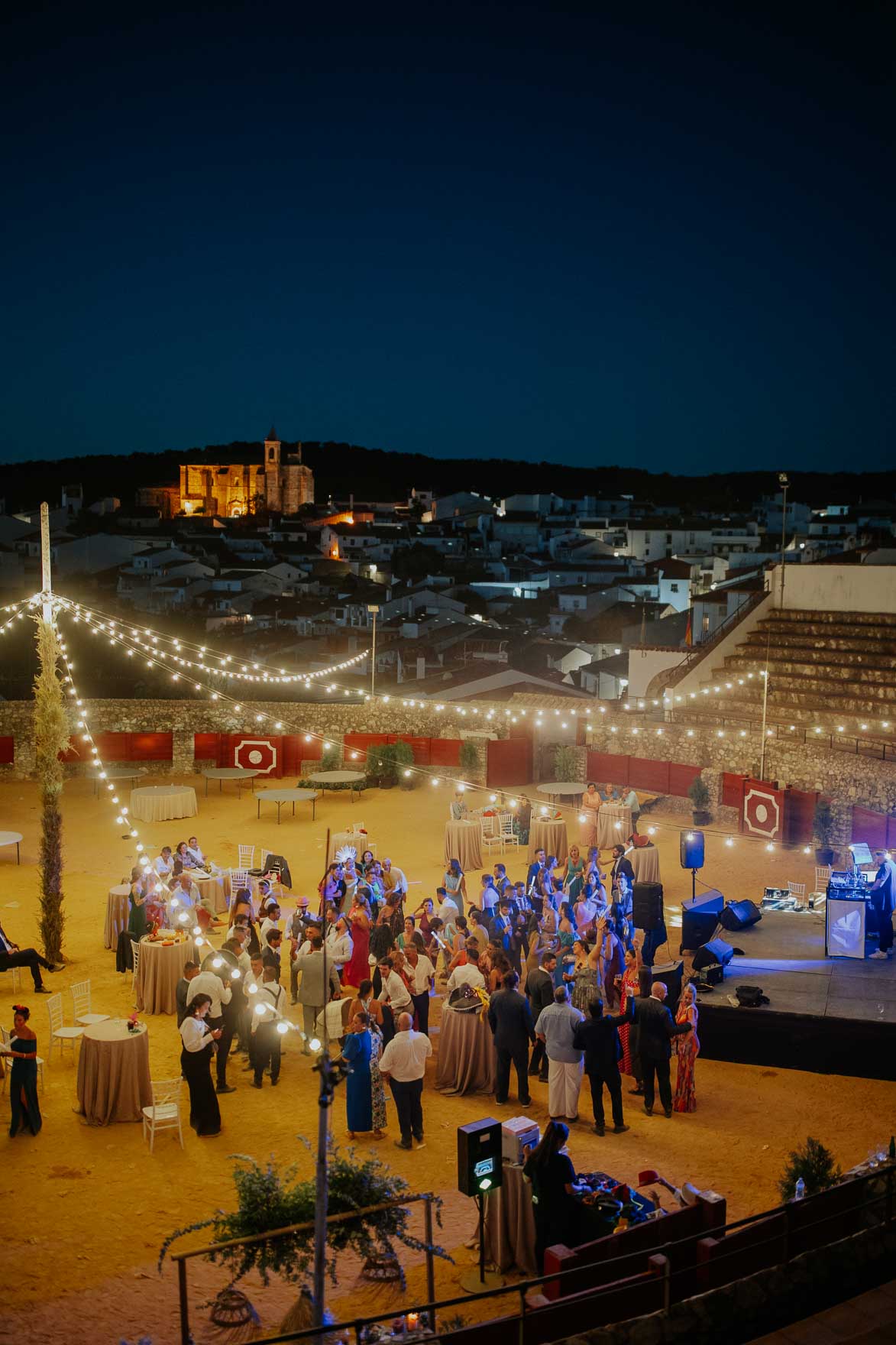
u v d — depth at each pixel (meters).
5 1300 9.95
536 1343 8.37
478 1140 9.97
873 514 138.62
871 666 32.38
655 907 19.59
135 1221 11.34
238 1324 9.55
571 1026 13.52
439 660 77.19
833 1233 9.70
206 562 138.12
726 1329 8.39
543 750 34.66
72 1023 16.62
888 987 16.62
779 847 27.38
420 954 15.62
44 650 19.30
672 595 101.62
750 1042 15.86
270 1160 10.17
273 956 15.56
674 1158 12.76
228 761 36.28
